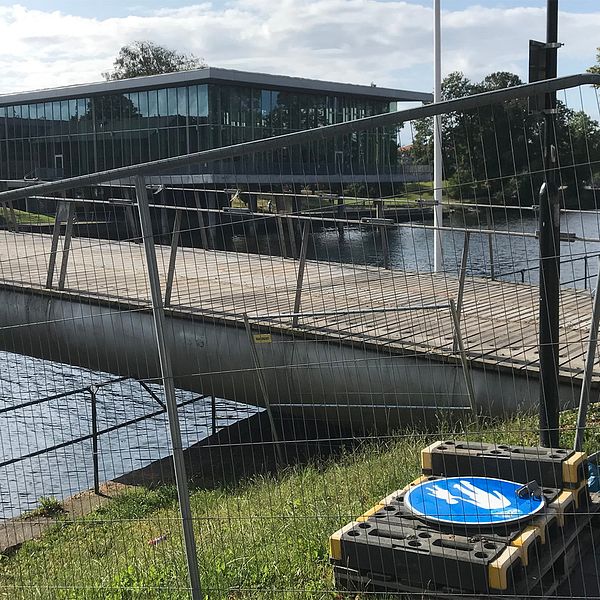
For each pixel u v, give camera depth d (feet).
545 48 17.07
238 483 22.48
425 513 13.50
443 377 25.55
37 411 23.91
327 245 22.17
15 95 138.31
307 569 14.42
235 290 39.52
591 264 26.76
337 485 18.34
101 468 26.91
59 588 15.88
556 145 15.97
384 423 23.20
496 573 12.08
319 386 22.34
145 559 16.06
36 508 23.36
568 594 13.67
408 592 12.81
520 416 24.07
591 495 15.96
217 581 14.12
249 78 125.18
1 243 33.78
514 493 13.98
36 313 32.01
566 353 26.73
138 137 130.62
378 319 32.09
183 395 26.18
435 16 60.08
